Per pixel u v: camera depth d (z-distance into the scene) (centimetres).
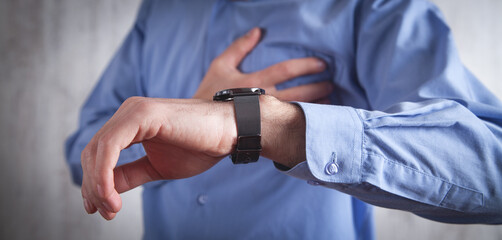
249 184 67
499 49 135
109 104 85
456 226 137
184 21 81
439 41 58
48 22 154
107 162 35
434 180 43
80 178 82
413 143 43
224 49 76
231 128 40
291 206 66
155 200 76
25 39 154
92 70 155
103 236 149
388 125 43
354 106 66
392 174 43
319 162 42
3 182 153
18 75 154
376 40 62
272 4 72
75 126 154
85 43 154
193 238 69
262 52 71
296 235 65
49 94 154
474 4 135
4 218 153
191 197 70
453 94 51
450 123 44
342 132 43
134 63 88
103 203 36
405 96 55
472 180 43
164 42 82
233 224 67
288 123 43
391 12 63
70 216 153
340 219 67
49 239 153
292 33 68
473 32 135
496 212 44
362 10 66
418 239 138
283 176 66
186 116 38
